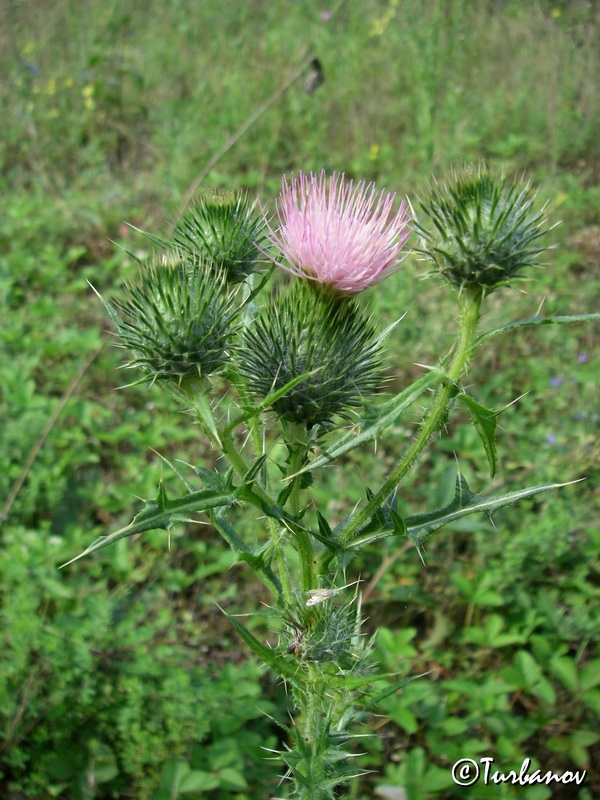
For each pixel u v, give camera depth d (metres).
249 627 0.33
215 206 0.21
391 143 0.69
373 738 0.29
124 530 0.15
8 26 0.82
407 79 0.74
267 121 0.69
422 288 0.48
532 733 0.30
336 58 0.76
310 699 0.17
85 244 0.57
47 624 0.31
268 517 0.18
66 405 0.41
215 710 0.28
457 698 0.31
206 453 0.40
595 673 0.29
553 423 0.41
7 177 0.64
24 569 0.31
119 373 0.45
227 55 0.80
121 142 0.71
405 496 0.38
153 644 0.31
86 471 0.40
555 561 0.34
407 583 0.34
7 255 0.54
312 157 0.65
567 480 0.37
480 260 0.17
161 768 0.28
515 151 0.68
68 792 0.28
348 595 0.19
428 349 0.43
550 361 0.45
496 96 0.73
